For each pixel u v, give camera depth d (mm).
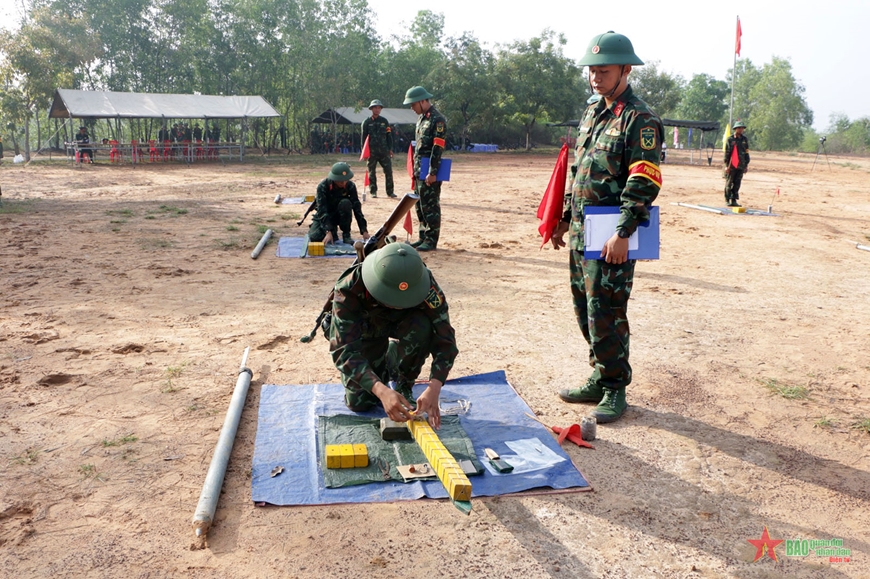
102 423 4555
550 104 60438
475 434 4473
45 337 6250
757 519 3678
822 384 5613
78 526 3432
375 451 4137
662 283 9078
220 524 3465
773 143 97625
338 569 3158
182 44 51031
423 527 3490
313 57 50188
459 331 6742
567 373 5703
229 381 5301
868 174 37312
